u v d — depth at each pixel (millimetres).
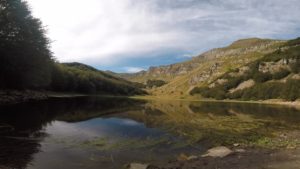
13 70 64750
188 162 21562
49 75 89625
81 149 23984
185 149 27016
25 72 69875
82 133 31875
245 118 60781
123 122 44719
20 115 41500
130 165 19594
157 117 56438
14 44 62812
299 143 30781
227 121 53094
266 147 28453
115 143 27594
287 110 98375
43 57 75250
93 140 28328
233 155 24297
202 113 72688
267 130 41625
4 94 59938
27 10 66250
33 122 36531
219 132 38625
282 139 33562
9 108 48906
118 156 22594
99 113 57000
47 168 18047
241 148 27875
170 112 72562
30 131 30078
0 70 63812
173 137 33312
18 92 69125
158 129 39188
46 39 75438
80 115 50125
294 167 20438
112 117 51094
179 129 40188
